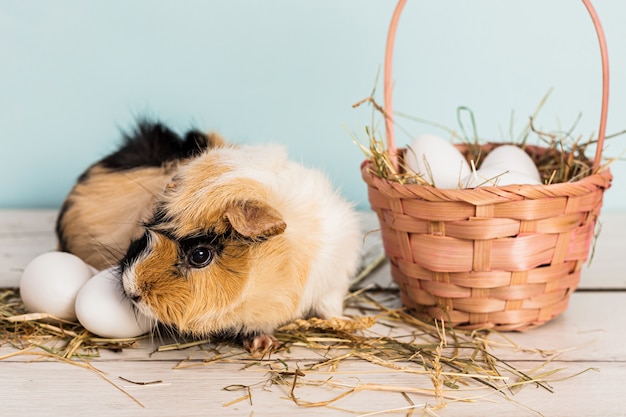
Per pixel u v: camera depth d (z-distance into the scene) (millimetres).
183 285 566
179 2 869
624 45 874
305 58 883
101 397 552
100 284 617
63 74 888
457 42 879
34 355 605
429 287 629
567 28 874
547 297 626
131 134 828
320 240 607
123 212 692
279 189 597
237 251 573
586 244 631
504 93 893
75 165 915
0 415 531
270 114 896
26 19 871
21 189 925
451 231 601
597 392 558
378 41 879
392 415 534
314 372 583
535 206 588
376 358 599
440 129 903
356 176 911
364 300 702
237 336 621
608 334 639
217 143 708
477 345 617
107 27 875
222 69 886
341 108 896
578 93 890
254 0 868
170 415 533
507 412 536
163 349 613
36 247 809
